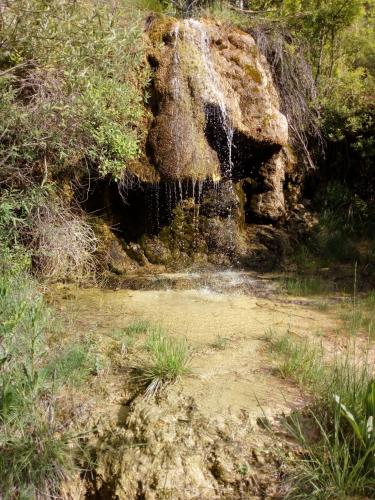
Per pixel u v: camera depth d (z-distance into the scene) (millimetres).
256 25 8281
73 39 4930
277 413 3229
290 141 8188
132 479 2934
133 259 6824
